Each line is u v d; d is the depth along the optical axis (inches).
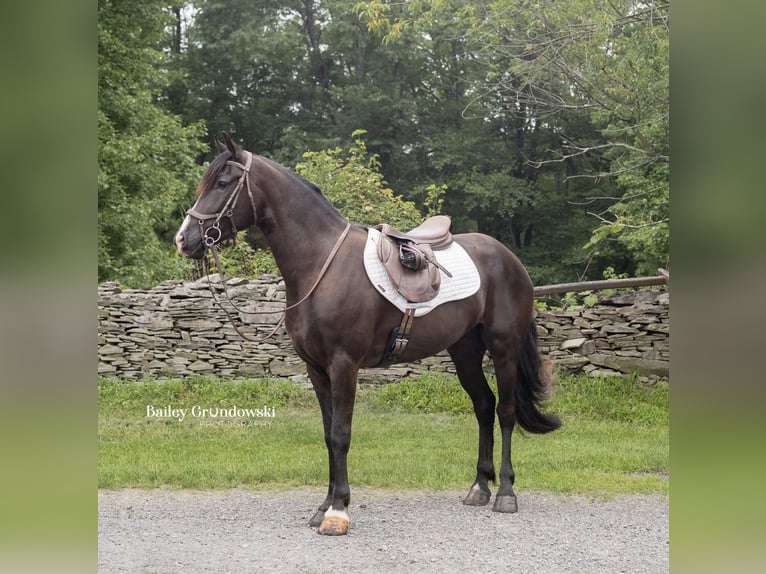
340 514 166.4
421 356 180.1
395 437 272.2
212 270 414.6
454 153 681.6
